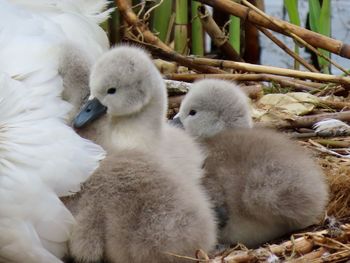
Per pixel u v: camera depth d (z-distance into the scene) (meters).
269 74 12.66
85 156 9.17
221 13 14.93
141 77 9.79
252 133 10.39
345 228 9.67
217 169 10.10
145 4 13.95
